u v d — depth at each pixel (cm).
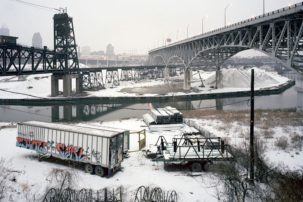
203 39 8162
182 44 10362
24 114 6338
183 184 2048
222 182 2002
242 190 1808
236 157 2392
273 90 10069
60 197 1681
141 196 1759
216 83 10656
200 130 3850
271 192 1836
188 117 5100
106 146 2177
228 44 6475
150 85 12056
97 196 1717
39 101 8006
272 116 5047
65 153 2386
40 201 1708
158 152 2642
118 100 8425
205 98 9050
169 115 4122
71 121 5350
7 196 1788
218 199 1777
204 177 2178
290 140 3219
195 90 10081
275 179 2006
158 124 4103
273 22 4278
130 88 10894
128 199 1778
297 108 6462
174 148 2442
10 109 7062
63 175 2038
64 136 2394
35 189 1914
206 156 2369
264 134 3541
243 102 7925
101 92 9638
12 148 3009
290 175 2016
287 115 5128
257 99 8556
